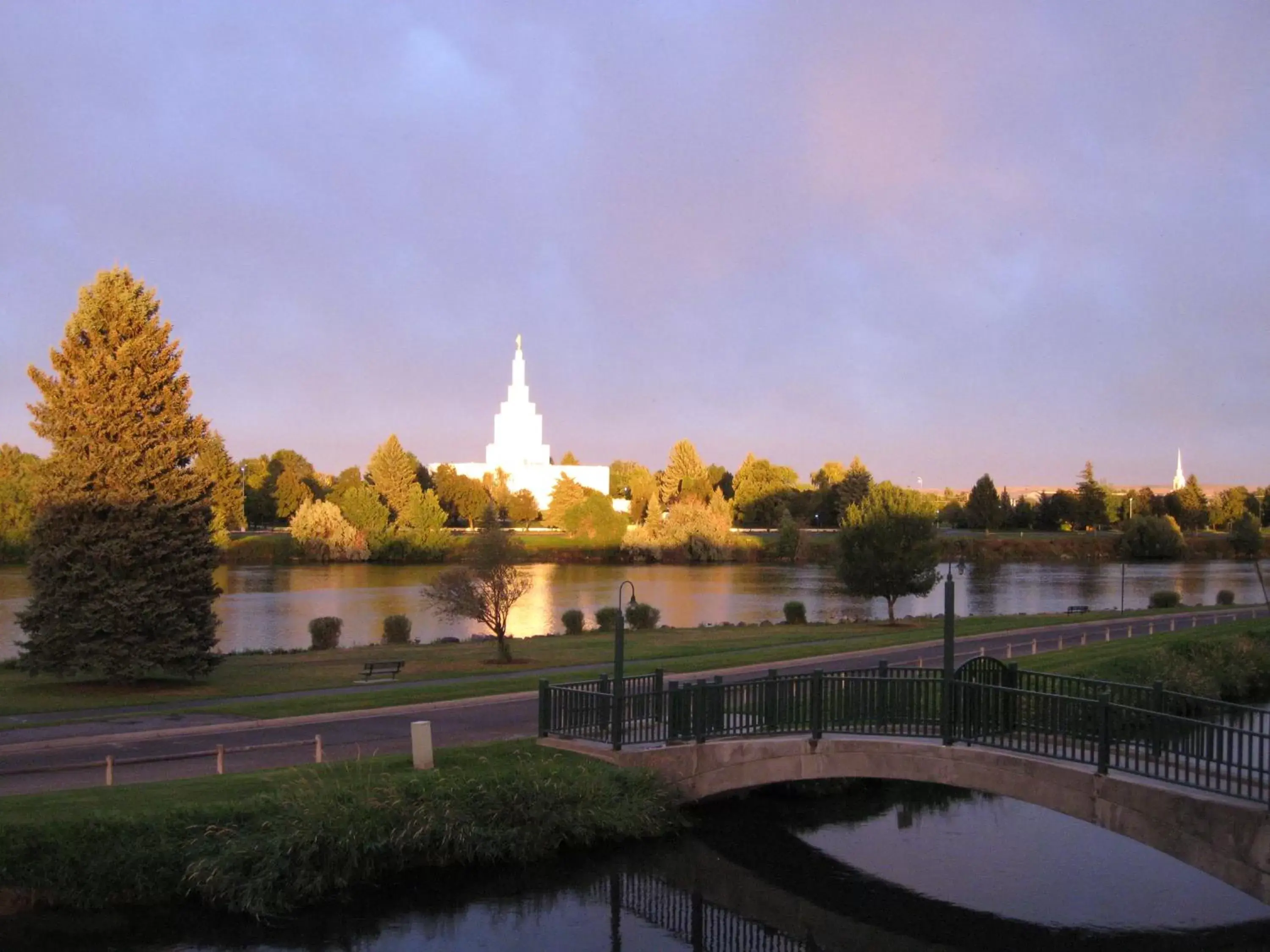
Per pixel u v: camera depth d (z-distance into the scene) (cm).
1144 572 10831
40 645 3597
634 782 2206
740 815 2386
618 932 1836
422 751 2211
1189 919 1884
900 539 5519
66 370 3775
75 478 3675
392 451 15100
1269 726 3338
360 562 11412
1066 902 1961
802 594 8288
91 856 1792
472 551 4422
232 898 1800
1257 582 9650
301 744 2522
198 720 2881
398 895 1917
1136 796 1684
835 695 2117
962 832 2334
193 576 3731
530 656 4325
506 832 2045
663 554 12000
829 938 1831
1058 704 1842
